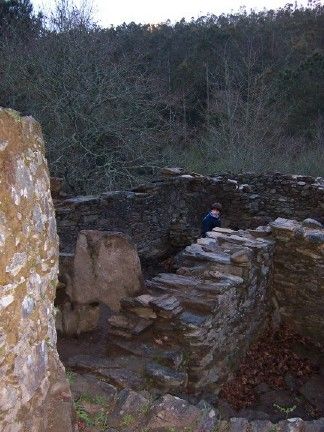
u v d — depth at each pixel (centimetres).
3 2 1736
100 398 320
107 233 497
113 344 443
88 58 1392
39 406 229
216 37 2794
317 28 3069
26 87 1367
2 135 186
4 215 186
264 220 1155
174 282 505
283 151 2127
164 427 299
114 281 496
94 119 1359
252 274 555
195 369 436
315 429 300
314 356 579
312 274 596
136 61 1566
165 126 1683
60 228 771
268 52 2853
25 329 209
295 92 2459
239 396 487
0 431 193
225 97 1983
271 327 622
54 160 1322
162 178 1049
